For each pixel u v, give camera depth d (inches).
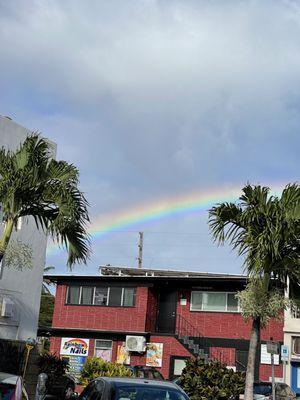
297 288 622.5
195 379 743.7
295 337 1186.0
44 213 540.7
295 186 582.2
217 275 1609.3
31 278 948.0
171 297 1343.5
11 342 732.7
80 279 1386.6
